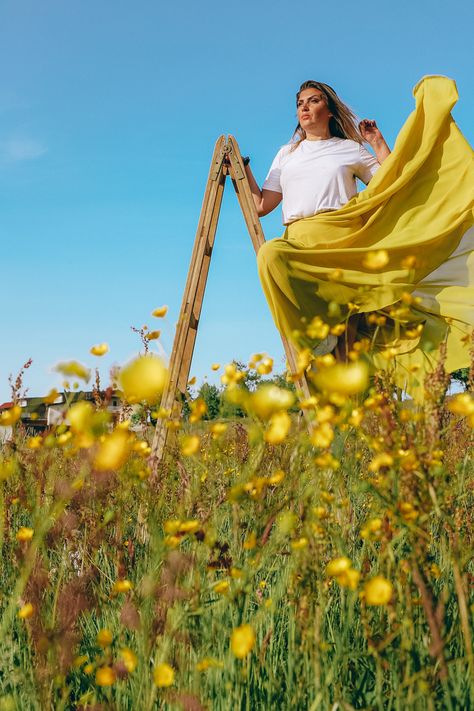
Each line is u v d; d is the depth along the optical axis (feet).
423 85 15.49
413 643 5.12
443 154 15.17
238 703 5.13
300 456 5.63
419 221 14.87
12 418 6.51
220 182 13.92
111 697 5.49
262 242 13.79
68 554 7.54
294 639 5.53
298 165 15.92
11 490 7.09
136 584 6.77
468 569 6.82
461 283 14.33
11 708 5.25
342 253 13.94
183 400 12.12
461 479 5.89
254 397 5.32
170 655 5.29
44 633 5.40
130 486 7.00
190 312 13.12
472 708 4.95
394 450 5.22
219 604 5.41
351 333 13.82
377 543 7.07
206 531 5.76
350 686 5.54
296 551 5.26
